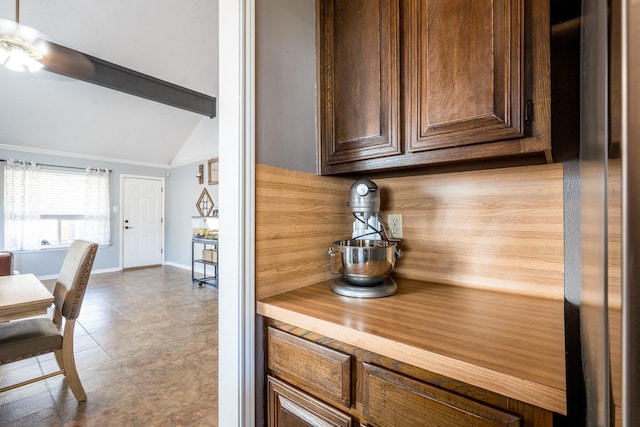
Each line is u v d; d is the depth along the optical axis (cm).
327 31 114
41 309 156
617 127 26
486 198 108
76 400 180
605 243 31
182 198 633
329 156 113
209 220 535
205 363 226
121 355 238
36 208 490
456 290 108
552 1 81
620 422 25
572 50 89
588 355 49
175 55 374
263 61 96
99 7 296
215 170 547
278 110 101
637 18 23
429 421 61
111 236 584
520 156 80
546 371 52
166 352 243
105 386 195
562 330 70
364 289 100
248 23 90
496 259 106
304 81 113
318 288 110
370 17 102
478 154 81
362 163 104
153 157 623
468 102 81
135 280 509
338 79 111
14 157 472
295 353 85
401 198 129
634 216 23
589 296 48
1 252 290
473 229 111
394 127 96
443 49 85
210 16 326
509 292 103
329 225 123
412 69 92
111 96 445
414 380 63
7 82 376
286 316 86
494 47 77
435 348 61
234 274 91
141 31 332
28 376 206
